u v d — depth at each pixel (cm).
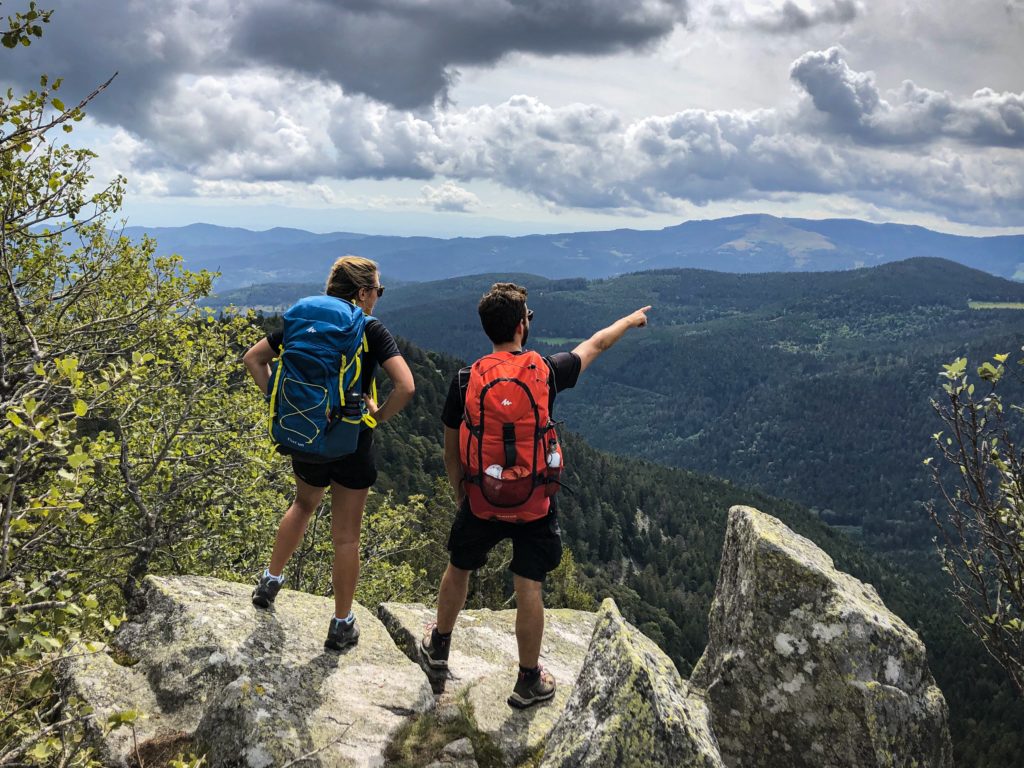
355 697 407
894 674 429
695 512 18762
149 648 442
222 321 1127
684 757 312
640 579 14275
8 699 395
